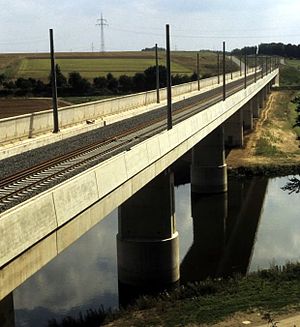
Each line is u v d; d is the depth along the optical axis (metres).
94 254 37.62
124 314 25.62
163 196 31.91
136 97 50.78
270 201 54.09
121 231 32.59
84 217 17.58
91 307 28.28
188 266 36.41
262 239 41.78
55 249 15.63
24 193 17.22
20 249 13.54
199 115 36.62
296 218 47.53
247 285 27.69
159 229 32.12
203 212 51.12
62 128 35.38
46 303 28.94
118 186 20.58
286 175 64.25
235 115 77.81
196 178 57.19
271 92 152.38
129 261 32.28
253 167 65.50
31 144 28.69
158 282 32.22
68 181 16.59
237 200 55.00
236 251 39.28
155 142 25.72
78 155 24.56
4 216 12.93
